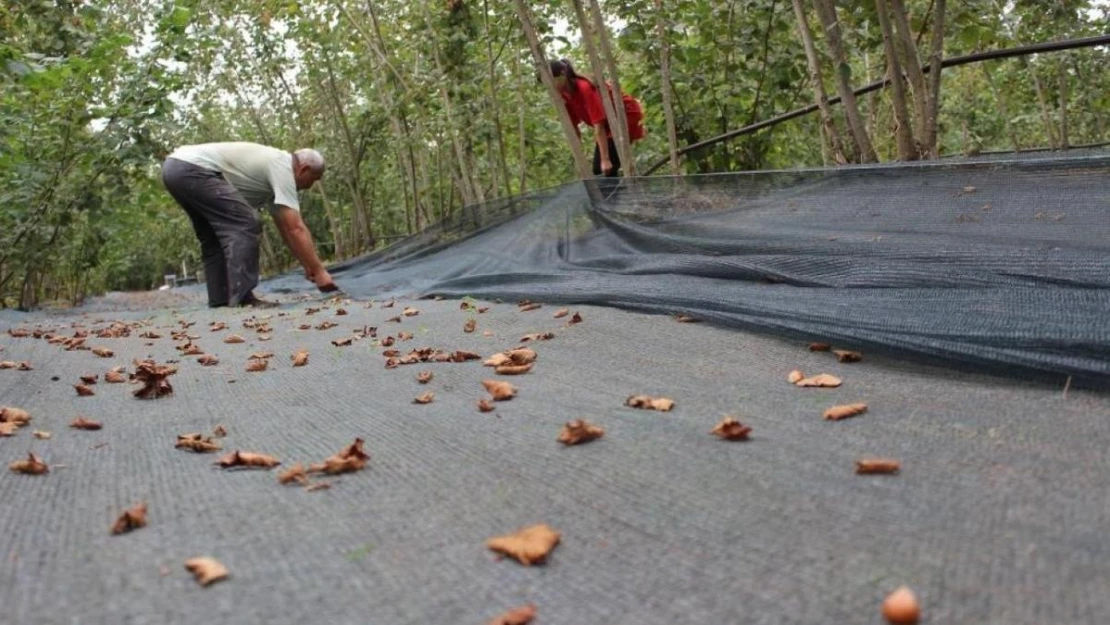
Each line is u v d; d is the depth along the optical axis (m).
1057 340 2.41
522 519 1.65
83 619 1.30
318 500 1.81
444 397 2.77
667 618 1.24
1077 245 2.98
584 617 1.26
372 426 2.42
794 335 3.15
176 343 4.72
